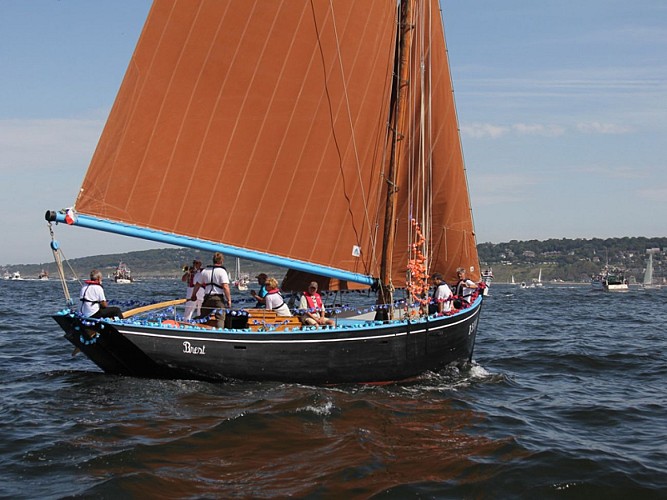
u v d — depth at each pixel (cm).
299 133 1625
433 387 1614
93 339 1454
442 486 948
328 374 1538
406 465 1024
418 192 1806
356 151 1700
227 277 1555
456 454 1080
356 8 1633
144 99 1465
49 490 909
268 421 1209
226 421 1198
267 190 1609
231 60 1530
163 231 1512
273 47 1563
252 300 1822
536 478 986
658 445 1167
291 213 1642
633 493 945
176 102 1495
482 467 1022
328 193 1680
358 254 1736
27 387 1530
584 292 11838
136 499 884
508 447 1121
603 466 1036
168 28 1466
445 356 1741
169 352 1466
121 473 962
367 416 1281
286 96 1598
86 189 1427
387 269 1733
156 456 1037
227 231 1580
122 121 1450
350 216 1716
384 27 1686
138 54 1450
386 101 1722
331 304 1870
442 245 1891
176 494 902
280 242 1638
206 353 1470
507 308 5400
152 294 6116
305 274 1794
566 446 1141
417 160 1802
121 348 1466
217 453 1056
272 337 1489
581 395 1591
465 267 1950
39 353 2142
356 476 972
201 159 1535
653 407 1458
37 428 1178
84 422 1207
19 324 3145
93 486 916
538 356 2223
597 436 1225
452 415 1330
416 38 1748
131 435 1133
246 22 1529
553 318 4134
